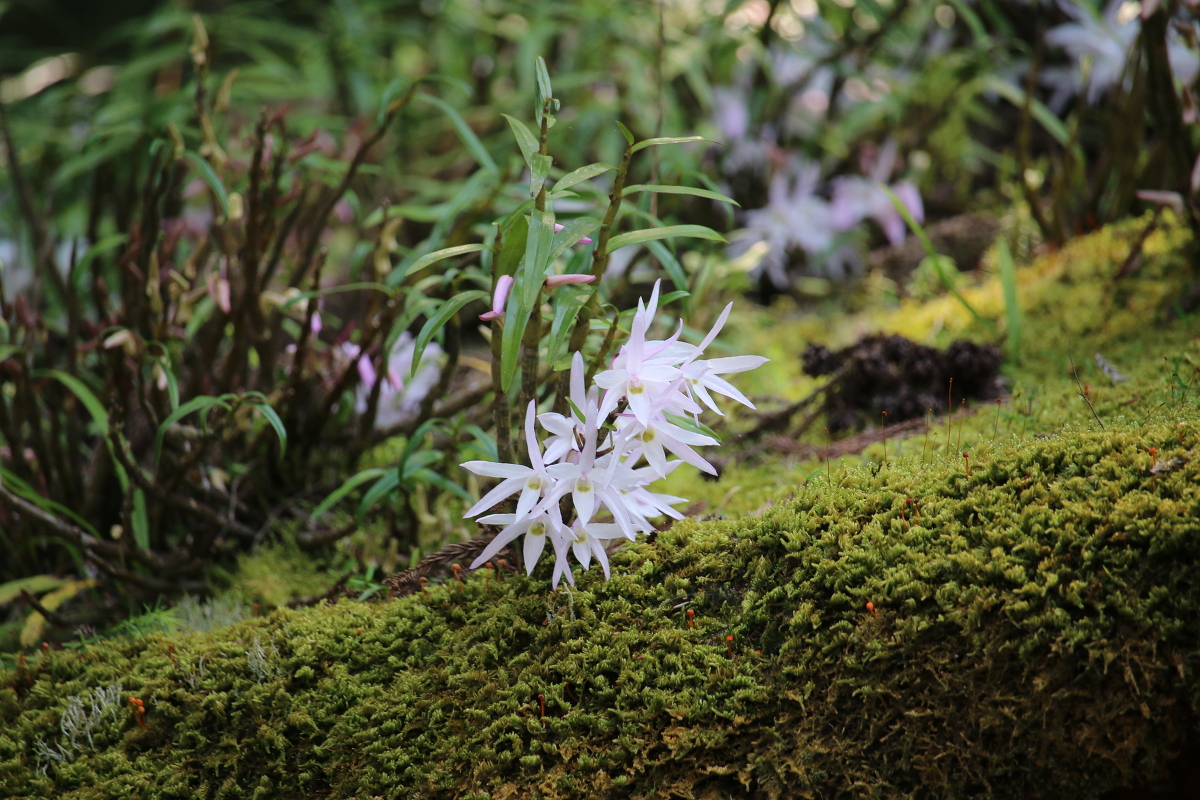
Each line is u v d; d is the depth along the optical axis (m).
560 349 0.87
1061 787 0.82
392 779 0.85
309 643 0.88
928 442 0.92
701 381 0.85
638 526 0.88
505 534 0.85
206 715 0.87
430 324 0.85
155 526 0.96
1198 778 0.82
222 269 0.97
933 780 0.83
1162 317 0.99
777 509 0.87
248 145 0.99
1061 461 0.85
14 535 0.96
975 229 1.29
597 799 0.84
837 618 0.85
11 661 0.91
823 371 0.99
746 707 0.84
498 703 0.85
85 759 0.87
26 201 1.03
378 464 0.99
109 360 0.95
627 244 0.85
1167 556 0.83
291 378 0.95
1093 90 1.23
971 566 0.84
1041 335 1.00
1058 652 0.82
